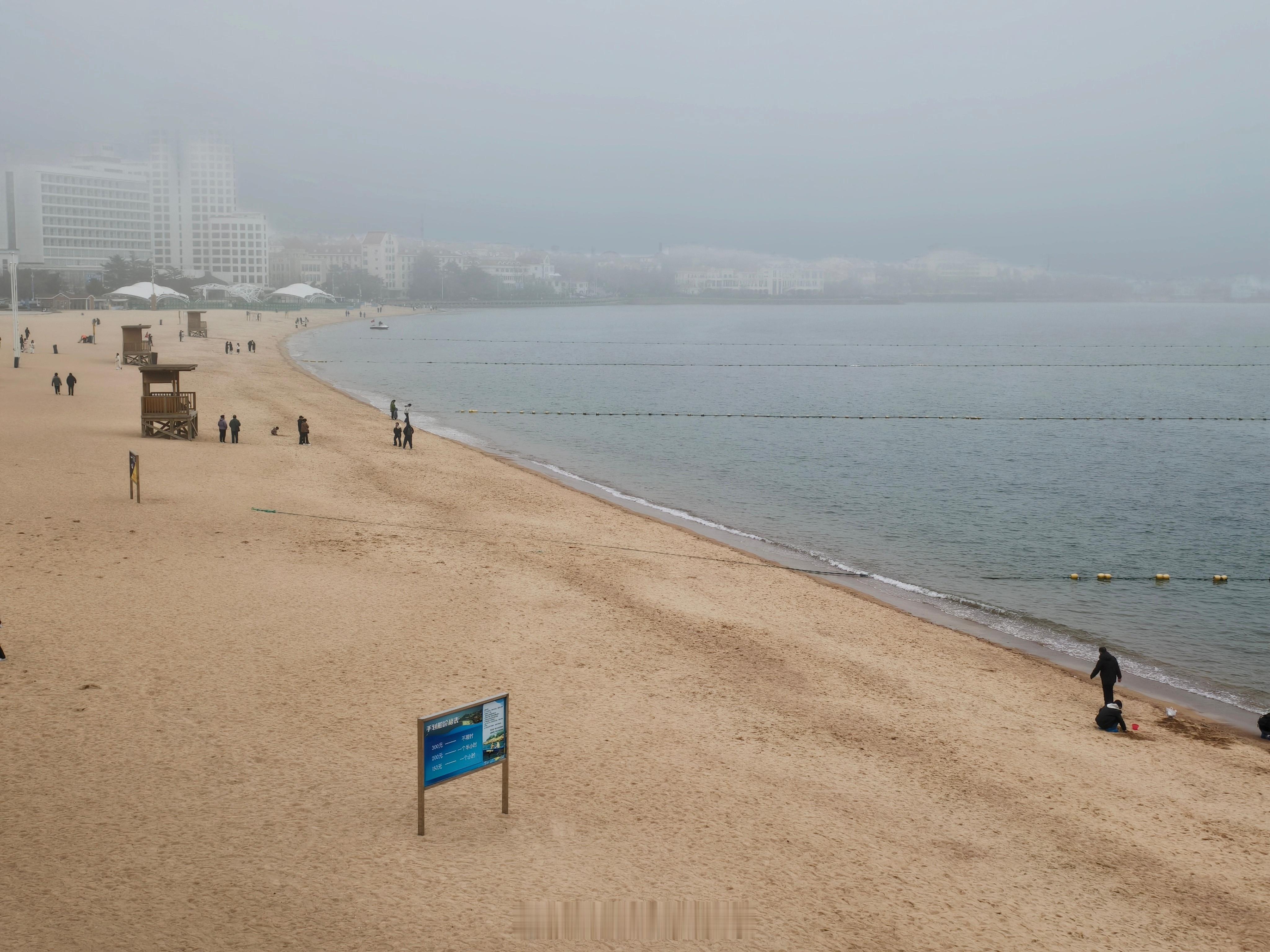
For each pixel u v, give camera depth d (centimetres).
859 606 3656
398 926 1498
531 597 3312
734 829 1883
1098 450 7844
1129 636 3562
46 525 3694
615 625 3092
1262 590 4144
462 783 1984
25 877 1562
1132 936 1642
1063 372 15100
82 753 1994
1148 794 2208
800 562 4369
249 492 4569
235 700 2302
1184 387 13000
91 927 1445
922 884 1748
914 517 5425
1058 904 1723
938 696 2739
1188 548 4825
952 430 8931
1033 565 4478
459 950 1453
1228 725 2745
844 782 2131
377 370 13712
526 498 5172
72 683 2331
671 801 1977
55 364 9956
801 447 7831
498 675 2591
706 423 9206
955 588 4094
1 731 2064
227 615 2884
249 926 1472
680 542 4447
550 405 10344
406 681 2495
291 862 1650
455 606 3139
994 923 1645
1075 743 2491
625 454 7406
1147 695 2975
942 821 1995
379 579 3369
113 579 3131
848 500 5828
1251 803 2206
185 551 3506
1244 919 1719
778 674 2791
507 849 1742
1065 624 3678
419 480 5372
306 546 3719
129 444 5538
